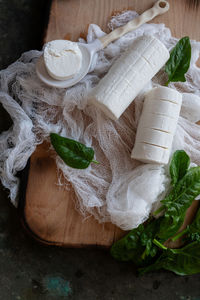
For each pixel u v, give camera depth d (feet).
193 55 3.43
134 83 2.98
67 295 3.46
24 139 3.01
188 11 3.51
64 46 2.99
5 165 3.04
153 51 3.01
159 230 3.17
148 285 3.57
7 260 3.40
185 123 3.36
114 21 3.34
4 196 3.42
